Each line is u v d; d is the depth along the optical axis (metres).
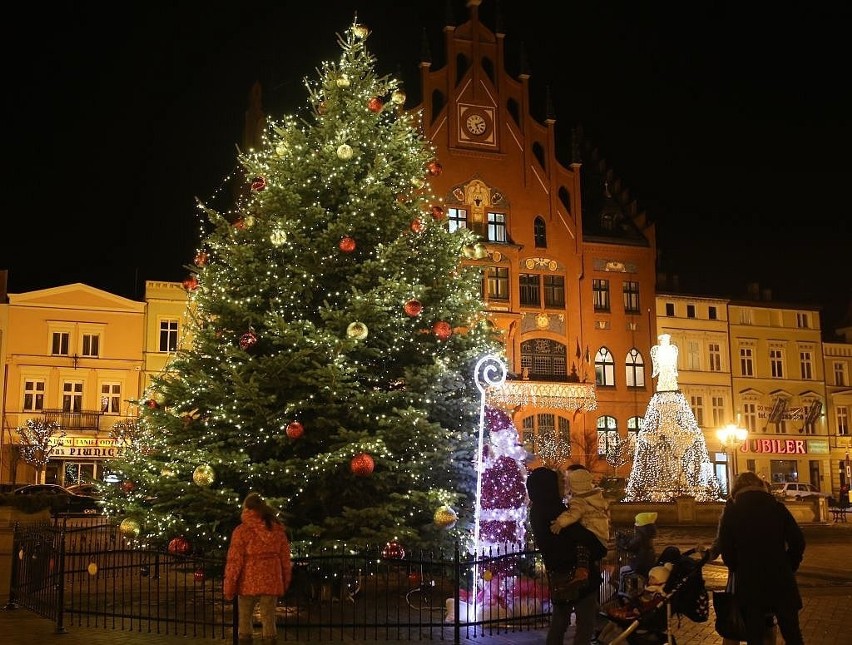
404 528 14.62
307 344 15.34
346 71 18.67
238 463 14.66
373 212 17.22
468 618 12.44
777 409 60.38
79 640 11.48
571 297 54.25
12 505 28.62
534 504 9.30
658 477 35.56
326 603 14.85
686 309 58.88
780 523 8.47
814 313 63.56
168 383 17.02
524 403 50.81
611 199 59.09
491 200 53.06
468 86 53.53
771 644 8.75
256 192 18.09
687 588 9.18
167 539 15.38
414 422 15.23
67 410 49.09
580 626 8.91
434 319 17.86
